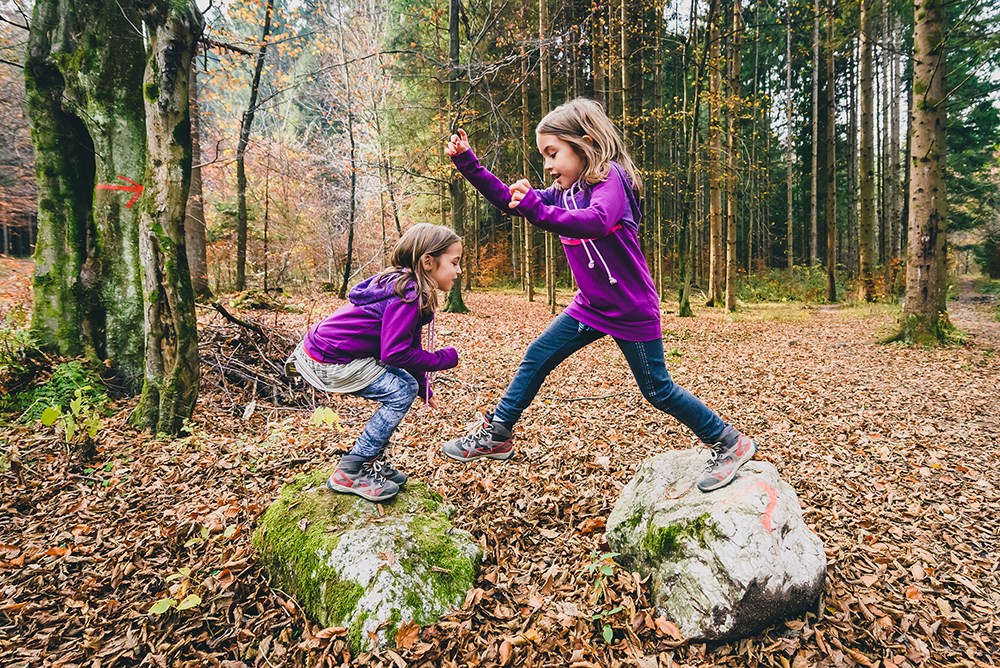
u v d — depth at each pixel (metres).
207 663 2.20
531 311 14.98
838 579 2.71
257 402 5.60
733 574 2.23
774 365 8.24
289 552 2.60
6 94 13.59
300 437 4.79
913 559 2.97
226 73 10.64
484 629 2.38
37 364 5.04
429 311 2.40
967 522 3.44
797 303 18.56
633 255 2.21
